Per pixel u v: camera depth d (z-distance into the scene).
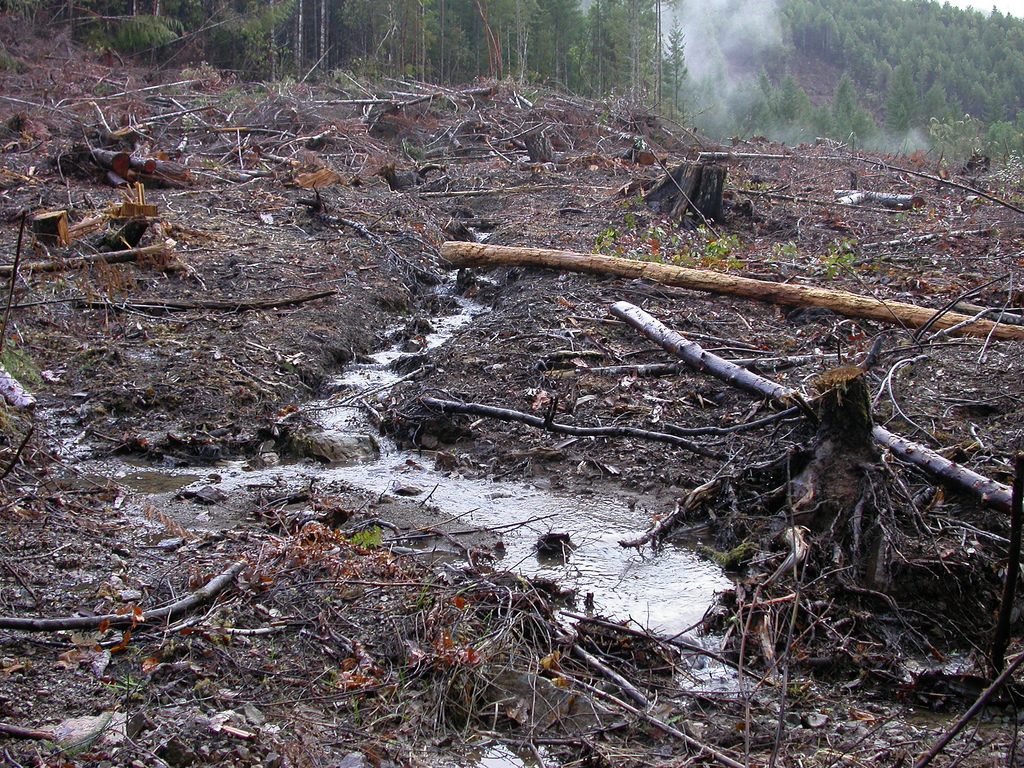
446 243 10.19
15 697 3.37
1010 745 3.41
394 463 6.11
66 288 8.30
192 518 5.13
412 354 7.94
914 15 162.00
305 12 37.22
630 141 20.83
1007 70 129.62
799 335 7.80
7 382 5.94
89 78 22.12
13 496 5.07
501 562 4.76
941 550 4.31
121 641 3.71
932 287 9.08
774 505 5.05
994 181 17.77
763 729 3.48
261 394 6.88
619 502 5.50
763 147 22.22
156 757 3.11
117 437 6.18
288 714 3.40
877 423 5.82
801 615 4.11
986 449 5.53
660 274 8.94
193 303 8.38
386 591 4.20
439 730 3.41
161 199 12.27
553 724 3.47
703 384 6.74
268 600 4.10
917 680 3.76
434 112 21.12
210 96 21.00
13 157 13.92
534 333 7.72
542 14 42.25
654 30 50.56
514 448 6.14
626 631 3.99
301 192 13.47
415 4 35.66
